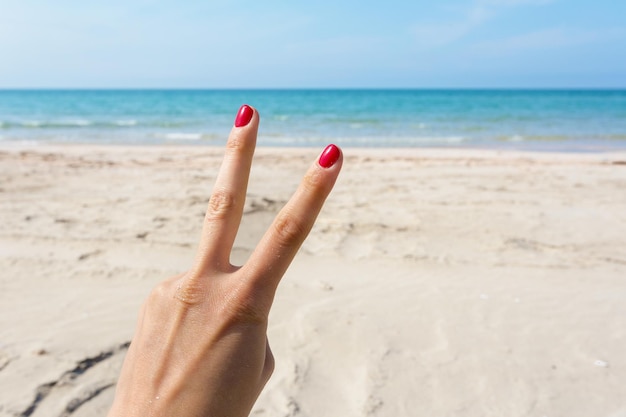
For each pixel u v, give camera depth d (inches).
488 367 31.8
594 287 45.9
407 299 42.6
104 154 140.3
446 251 55.0
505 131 257.8
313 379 30.1
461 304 41.8
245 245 53.0
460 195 82.7
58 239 56.2
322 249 54.9
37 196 77.8
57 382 29.6
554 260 52.9
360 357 32.7
